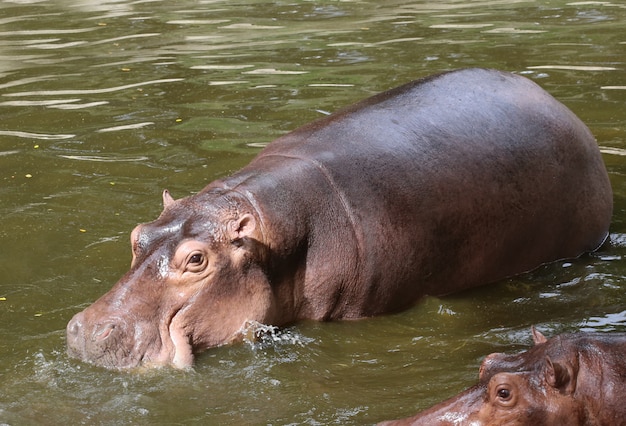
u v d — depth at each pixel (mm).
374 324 18281
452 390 15648
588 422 13289
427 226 18688
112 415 15023
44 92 31047
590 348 13641
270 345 17281
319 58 34188
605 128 26828
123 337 16250
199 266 16734
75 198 22812
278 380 16141
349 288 18234
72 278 19281
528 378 13344
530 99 20547
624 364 13484
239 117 28031
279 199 17719
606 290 19172
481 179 19188
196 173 24016
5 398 15453
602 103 28672
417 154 18953
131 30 39844
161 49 36250
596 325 17812
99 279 19203
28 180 23906
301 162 18438
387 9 42906
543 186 19859
